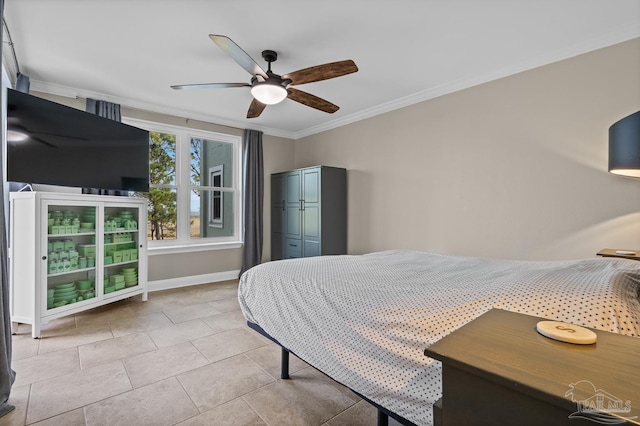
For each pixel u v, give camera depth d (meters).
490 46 2.50
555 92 2.58
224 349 2.37
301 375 2.01
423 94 3.44
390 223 3.84
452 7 2.02
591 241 2.41
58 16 2.11
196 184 4.43
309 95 2.71
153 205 4.08
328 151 4.70
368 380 1.21
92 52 2.60
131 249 3.52
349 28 2.26
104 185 3.19
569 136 2.51
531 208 2.71
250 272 2.09
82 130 3.00
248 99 3.68
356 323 1.31
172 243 4.22
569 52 2.49
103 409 1.65
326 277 1.67
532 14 2.08
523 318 0.76
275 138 5.07
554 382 0.48
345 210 4.37
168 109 3.99
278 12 2.08
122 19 2.16
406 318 1.16
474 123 3.08
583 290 0.99
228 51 2.03
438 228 3.37
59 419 1.57
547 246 2.62
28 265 2.58
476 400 0.54
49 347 2.37
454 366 0.56
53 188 3.29
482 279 1.39
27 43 2.46
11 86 2.91
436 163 3.39
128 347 2.39
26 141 2.58
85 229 3.03
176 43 2.47
